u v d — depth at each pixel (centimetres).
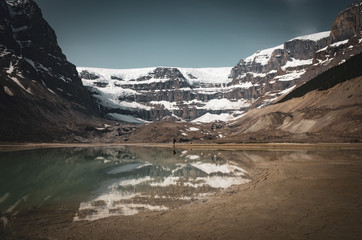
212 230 1867
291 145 12200
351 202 2369
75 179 4300
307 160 5891
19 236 1833
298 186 3136
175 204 2589
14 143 16425
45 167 5978
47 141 19425
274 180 3612
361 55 19700
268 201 2530
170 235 1811
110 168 5784
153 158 8162
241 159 6912
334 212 2108
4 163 6681
